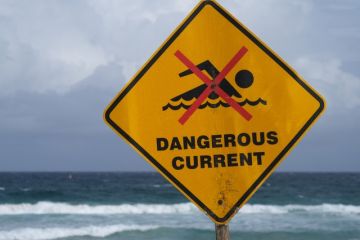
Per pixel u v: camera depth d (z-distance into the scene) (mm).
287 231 24531
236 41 3029
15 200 42000
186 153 2977
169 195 49531
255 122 2984
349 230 25016
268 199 48688
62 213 32344
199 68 3014
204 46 3027
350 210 36156
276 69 3006
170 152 2975
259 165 2967
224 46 3027
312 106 2980
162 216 31109
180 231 23906
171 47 3025
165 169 2969
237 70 3014
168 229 24344
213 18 3045
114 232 23547
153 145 2977
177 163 2973
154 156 2975
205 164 2973
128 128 2980
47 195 45469
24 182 82688
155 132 2984
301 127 2975
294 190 62531
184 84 3008
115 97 2992
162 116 2990
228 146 2975
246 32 3029
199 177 2967
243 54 3021
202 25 3041
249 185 2959
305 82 2988
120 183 81750
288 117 2982
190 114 2992
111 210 34250
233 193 2955
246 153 2973
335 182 91500
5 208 33562
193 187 2963
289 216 31656
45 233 23156
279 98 2992
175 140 2980
